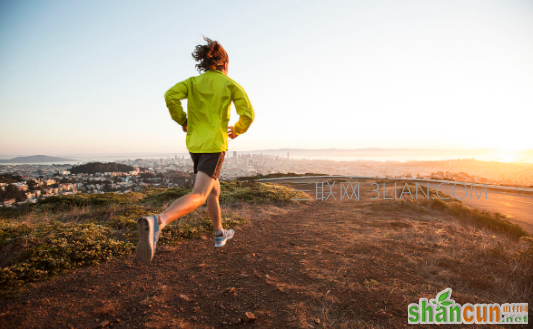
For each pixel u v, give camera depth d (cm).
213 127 204
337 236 458
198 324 188
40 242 304
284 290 242
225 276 278
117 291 242
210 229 474
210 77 214
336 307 210
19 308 202
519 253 320
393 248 376
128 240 371
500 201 1058
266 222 593
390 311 205
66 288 242
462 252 355
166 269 298
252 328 183
